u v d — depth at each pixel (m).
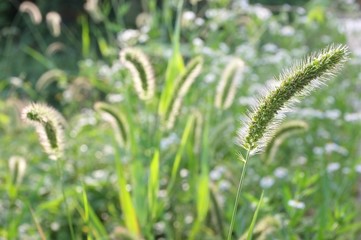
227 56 1.38
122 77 1.18
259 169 1.00
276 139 0.77
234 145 1.06
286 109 0.53
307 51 1.62
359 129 1.21
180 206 0.98
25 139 1.24
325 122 1.26
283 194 0.88
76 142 1.16
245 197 0.91
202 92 1.24
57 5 2.33
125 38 1.22
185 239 0.95
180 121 1.10
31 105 0.67
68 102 1.46
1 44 2.29
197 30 1.56
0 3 2.38
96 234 0.77
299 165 1.08
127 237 0.66
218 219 0.79
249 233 0.59
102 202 1.04
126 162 1.06
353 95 1.41
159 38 1.39
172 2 1.30
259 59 1.46
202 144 0.95
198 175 0.97
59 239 0.99
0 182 1.07
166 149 1.00
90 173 1.12
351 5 1.84
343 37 1.66
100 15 1.33
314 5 1.80
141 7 2.19
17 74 2.03
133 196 0.88
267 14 1.51
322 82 0.51
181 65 1.00
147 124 0.99
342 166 1.07
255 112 0.53
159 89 1.17
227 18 1.44
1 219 0.96
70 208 1.00
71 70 2.06
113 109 0.85
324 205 0.82
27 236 0.93
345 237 0.87
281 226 0.77
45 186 1.06
